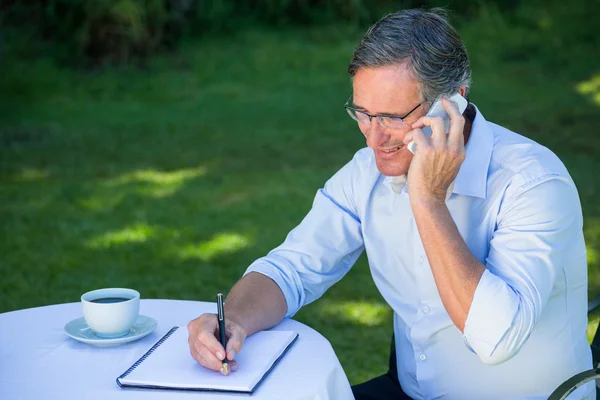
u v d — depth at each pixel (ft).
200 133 31.83
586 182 23.84
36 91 37.68
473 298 6.71
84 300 7.04
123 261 19.22
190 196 24.12
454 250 6.82
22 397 6.11
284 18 45.75
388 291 8.20
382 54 7.04
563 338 7.39
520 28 43.73
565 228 7.18
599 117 31.76
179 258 19.40
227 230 21.20
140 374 6.36
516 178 7.36
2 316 7.71
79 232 21.17
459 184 7.51
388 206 8.05
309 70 40.55
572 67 39.24
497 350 6.70
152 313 7.77
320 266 8.36
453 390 7.72
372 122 7.26
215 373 6.37
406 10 7.34
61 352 6.88
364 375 13.83
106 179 25.91
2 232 21.25
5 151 29.22
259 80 39.58
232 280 18.11
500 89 36.47
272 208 22.95
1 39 39.06
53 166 27.37
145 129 32.42
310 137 31.04
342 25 45.21
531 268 6.96
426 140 6.91
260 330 7.41
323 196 8.57
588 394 7.57
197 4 44.47
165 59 41.19
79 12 41.42
